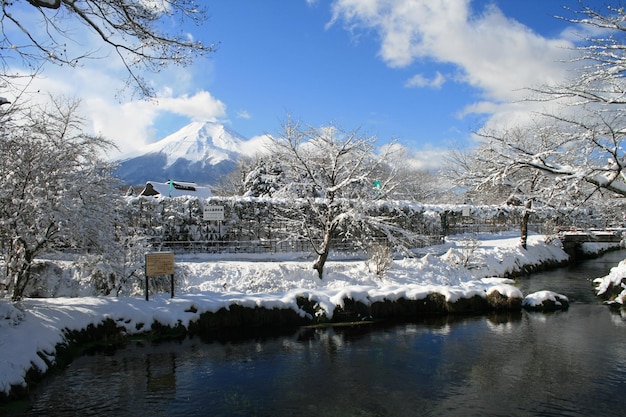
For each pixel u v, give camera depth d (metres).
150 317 13.33
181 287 16.25
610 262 32.75
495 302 17.30
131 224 20.88
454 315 16.44
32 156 12.11
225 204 23.89
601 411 8.62
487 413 8.52
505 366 11.02
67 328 11.81
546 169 10.71
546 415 8.48
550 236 32.38
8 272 12.41
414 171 43.78
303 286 17.70
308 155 19.52
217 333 13.77
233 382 10.01
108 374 10.40
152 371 10.63
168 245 22.59
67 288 16.27
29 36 8.17
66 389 9.53
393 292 16.55
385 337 13.61
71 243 12.80
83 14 8.54
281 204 23.81
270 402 8.97
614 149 10.04
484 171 11.99
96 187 13.45
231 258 21.55
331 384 9.90
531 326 14.85
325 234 19.44
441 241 30.17
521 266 26.70
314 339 13.38
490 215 39.84
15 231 11.70
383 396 9.27
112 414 8.43
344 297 15.77
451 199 45.44
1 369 8.96
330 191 18.92
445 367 10.98
